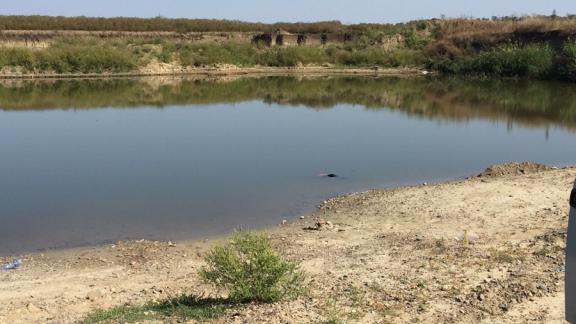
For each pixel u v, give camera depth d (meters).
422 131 25.33
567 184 13.70
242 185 15.41
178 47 59.78
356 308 6.91
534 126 26.62
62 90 42.09
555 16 62.00
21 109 32.75
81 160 18.89
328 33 71.88
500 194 13.15
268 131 25.14
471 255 9.07
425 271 8.38
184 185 15.45
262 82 49.34
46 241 11.14
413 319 6.56
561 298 7.03
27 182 15.89
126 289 8.50
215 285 7.81
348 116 30.19
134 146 21.45
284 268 7.21
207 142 22.31
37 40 61.06
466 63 57.09
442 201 12.91
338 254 9.77
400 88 44.41
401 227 11.30
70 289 8.58
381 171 17.11
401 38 67.38
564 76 48.75
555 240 9.53
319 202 13.77
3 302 8.03
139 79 50.97
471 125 27.16
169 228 11.89
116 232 11.65
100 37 67.00
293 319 6.43
